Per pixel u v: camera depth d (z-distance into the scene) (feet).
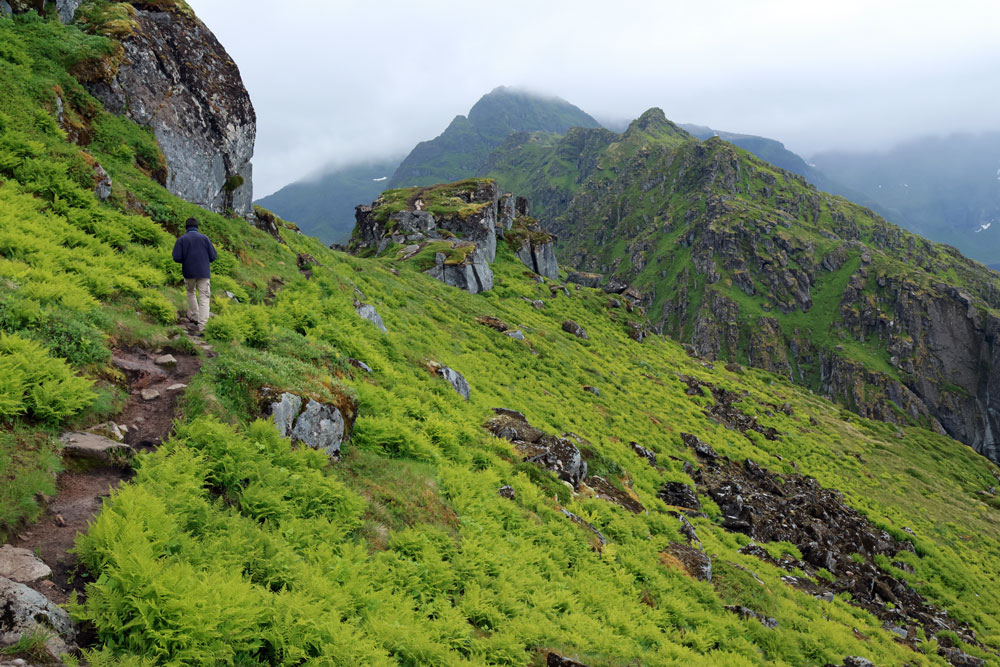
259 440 30.89
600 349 191.83
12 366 24.70
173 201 66.49
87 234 49.57
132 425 27.61
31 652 14.87
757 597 57.31
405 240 223.51
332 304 70.23
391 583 26.78
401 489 37.04
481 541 36.09
